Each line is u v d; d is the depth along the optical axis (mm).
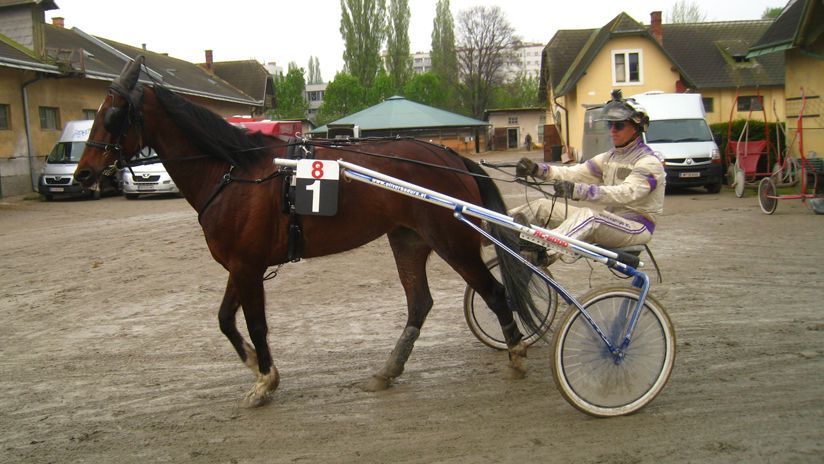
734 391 4449
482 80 68312
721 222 11805
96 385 4984
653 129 17203
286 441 3969
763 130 18953
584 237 4395
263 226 4516
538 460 3613
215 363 5418
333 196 4355
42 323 6699
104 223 14148
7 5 22109
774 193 12484
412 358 5395
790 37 16359
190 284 8188
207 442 3992
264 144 4773
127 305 7309
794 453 3566
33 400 4727
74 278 8727
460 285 7801
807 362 4926
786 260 8477
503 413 4281
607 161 4691
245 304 4551
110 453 3891
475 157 41094
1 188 20609
